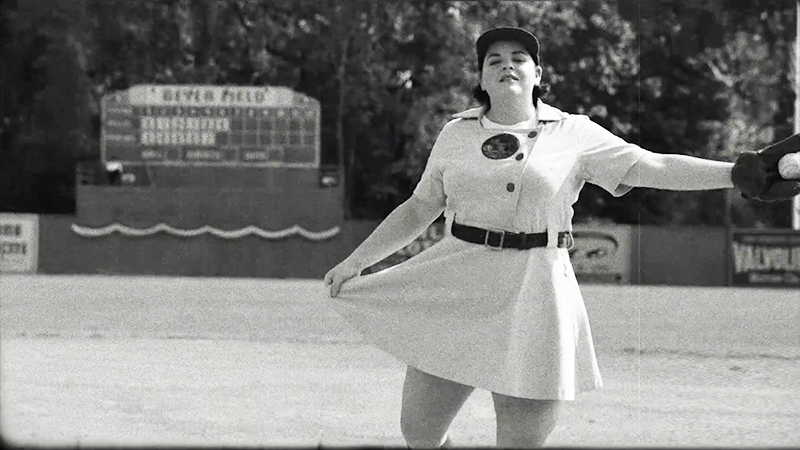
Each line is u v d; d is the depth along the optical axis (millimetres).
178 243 44469
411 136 46844
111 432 10258
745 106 47156
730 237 41156
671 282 41312
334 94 47000
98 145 47656
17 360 15484
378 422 10945
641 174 7418
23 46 47500
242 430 10438
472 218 7660
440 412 7965
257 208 44625
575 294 7625
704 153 47188
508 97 7613
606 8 46406
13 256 43844
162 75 47188
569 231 7645
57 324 20719
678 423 11125
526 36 7680
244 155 45062
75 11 47312
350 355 16484
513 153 7508
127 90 45312
